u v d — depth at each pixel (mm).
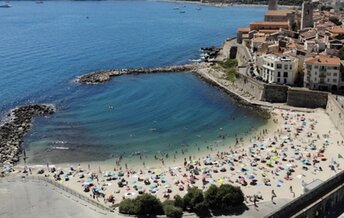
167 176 135750
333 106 181000
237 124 183375
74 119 193625
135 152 158000
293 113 192125
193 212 108875
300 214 101250
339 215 108875
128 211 109750
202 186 127688
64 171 141250
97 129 181375
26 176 135875
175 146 162375
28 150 161875
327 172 134375
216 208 110188
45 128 183250
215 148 158750
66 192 122688
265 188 125188
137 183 131375
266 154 149125
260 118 189125
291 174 133750
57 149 162125
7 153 158625
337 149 151375
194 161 146625
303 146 154875
